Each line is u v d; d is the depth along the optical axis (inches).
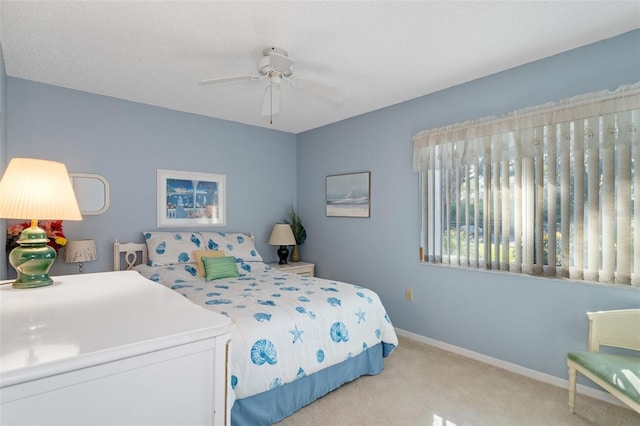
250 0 69.4
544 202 94.9
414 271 129.2
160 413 35.5
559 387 91.4
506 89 103.3
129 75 107.7
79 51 91.6
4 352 30.8
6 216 56.6
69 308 46.0
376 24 78.2
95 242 124.2
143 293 55.4
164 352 35.6
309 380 82.0
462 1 69.8
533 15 74.6
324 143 170.1
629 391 61.7
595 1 69.6
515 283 101.3
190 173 147.9
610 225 83.5
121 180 130.0
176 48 89.8
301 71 104.2
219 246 141.9
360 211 150.6
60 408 29.8
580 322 88.8
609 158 83.4
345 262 158.1
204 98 129.1
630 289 80.7
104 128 126.1
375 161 144.3
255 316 77.8
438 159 120.3
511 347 102.1
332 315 88.4
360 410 80.5
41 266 60.3
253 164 170.1
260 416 72.0
